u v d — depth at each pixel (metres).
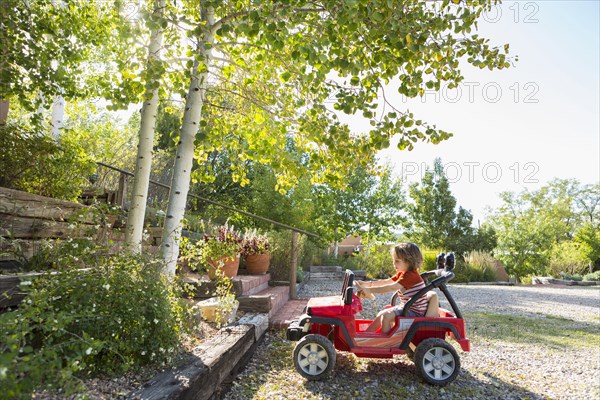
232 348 3.63
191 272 6.77
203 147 5.51
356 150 5.06
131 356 2.88
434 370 3.98
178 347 3.32
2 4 4.37
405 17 3.91
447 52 4.21
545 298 12.14
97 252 3.24
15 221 4.16
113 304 2.87
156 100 5.25
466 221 26.39
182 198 4.89
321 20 4.19
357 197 22.05
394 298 4.99
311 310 4.18
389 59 4.11
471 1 4.43
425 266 18.05
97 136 11.89
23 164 4.98
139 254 3.40
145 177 5.14
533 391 3.90
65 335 2.60
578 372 4.53
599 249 26.55
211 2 4.15
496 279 19.84
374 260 19.59
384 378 4.07
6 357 1.70
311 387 3.78
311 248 15.88
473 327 6.84
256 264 8.25
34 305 2.55
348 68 4.01
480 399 3.65
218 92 5.75
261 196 17.31
